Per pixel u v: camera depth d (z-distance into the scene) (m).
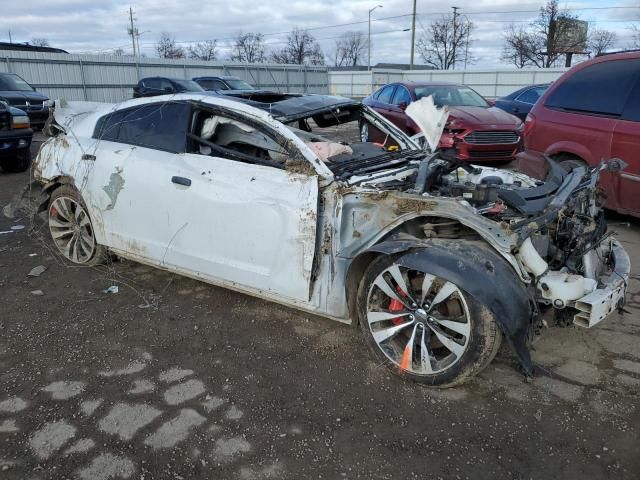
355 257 3.16
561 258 3.20
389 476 2.46
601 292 2.95
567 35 47.38
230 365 3.37
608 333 3.73
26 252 5.36
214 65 31.41
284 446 2.66
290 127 4.36
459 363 2.90
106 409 2.95
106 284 4.58
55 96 25.48
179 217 3.90
